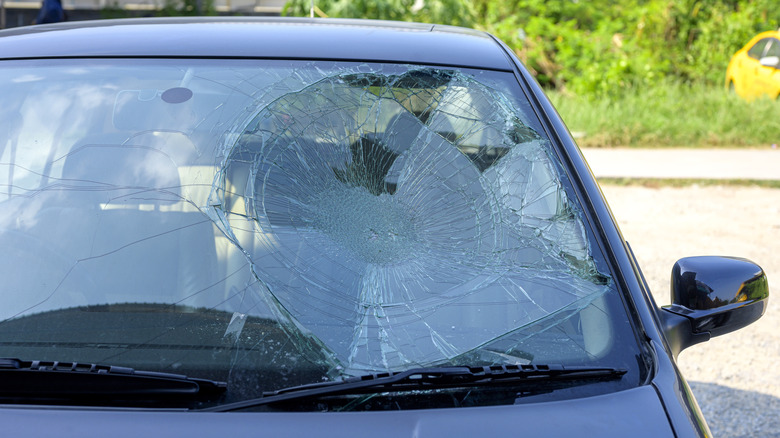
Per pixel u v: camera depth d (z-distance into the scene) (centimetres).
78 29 209
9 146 175
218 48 196
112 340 148
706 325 175
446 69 196
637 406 136
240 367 143
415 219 172
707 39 1349
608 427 130
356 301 156
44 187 170
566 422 131
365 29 216
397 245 167
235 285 157
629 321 154
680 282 180
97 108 180
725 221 705
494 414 131
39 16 820
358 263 162
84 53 194
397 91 189
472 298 158
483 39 221
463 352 148
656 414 134
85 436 125
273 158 175
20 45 197
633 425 131
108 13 1001
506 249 167
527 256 166
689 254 607
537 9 1309
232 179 171
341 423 128
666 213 730
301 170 176
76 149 175
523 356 147
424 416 130
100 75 187
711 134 1034
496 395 137
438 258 166
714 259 184
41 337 149
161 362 143
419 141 183
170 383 135
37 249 161
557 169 177
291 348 147
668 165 901
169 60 192
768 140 1027
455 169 180
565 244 166
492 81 195
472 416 131
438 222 172
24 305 154
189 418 129
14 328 150
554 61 1280
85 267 159
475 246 168
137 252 161
